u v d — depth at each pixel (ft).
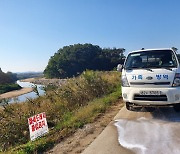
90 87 42.32
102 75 59.72
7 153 19.15
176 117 23.25
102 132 20.43
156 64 24.52
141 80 23.21
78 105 36.04
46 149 18.53
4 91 278.87
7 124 31.53
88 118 25.22
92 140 18.98
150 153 15.38
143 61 25.34
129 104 26.40
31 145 18.98
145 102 22.95
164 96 22.34
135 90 23.30
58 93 41.96
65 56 417.08
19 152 17.97
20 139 28.99
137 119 23.56
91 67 400.26
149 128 20.43
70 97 38.14
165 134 18.63
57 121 29.27
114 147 16.85
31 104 41.24
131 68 25.18
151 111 26.37
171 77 22.39
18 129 30.76
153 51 26.12
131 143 17.34
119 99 35.63
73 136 20.58
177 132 18.88
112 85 51.21
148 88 22.84
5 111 36.14
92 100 37.45
